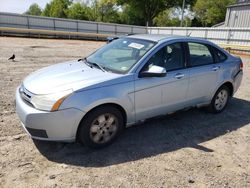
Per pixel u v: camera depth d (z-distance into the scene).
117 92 3.72
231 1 55.88
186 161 3.69
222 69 5.25
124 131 4.50
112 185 3.06
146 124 4.84
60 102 3.34
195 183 3.21
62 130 3.43
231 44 24.09
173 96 4.46
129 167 3.45
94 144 3.76
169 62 4.41
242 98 6.94
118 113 3.86
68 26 31.98
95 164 3.47
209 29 27.70
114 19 64.44
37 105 3.39
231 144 4.28
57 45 20.12
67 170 3.30
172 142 4.22
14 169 3.25
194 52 4.84
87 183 3.08
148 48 4.26
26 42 20.73
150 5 55.06
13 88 6.66
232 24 32.47
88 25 33.19
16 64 10.24
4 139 3.94
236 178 3.37
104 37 31.56
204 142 4.30
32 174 3.18
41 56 13.01
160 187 3.09
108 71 4.03
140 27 36.56
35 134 3.48
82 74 3.89
